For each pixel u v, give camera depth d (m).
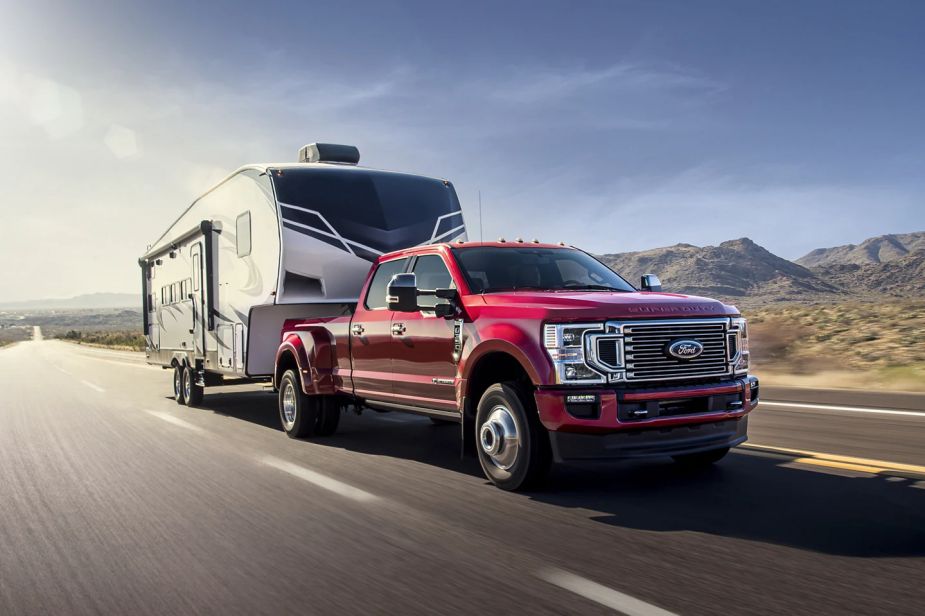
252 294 10.20
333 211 10.03
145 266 17.23
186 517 5.38
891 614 3.31
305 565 4.21
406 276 6.61
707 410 5.70
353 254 10.02
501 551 4.34
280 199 9.69
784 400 11.05
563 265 7.24
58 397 15.95
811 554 4.14
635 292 6.57
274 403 13.84
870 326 19.17
